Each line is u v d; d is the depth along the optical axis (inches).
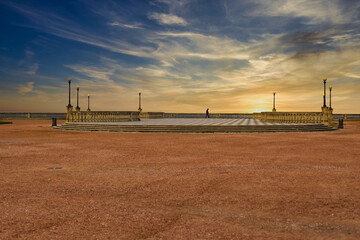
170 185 245.8
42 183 253.4
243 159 378.3
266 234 148.7
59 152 445.7
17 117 2178.9
